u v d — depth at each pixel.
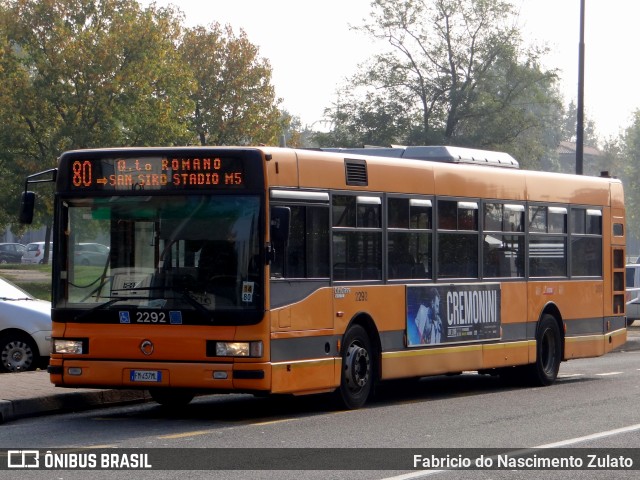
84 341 14.95
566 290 22.14
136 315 14.77
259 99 72.62
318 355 15.73
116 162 15.17
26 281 55.34
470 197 19.45
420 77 70.88
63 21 55.38
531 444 12.88
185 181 14.95
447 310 18.66
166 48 58.84
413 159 18.47
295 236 15.40
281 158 15.23
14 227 61.62
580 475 10.93
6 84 54.38
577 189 22.72
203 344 14.53
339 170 16.41
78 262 15.16
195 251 14.79
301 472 10.80
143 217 15.01
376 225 17.16
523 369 21.22
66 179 15.36
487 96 69.50
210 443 12.73
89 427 14.29
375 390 19.95
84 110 54.62
